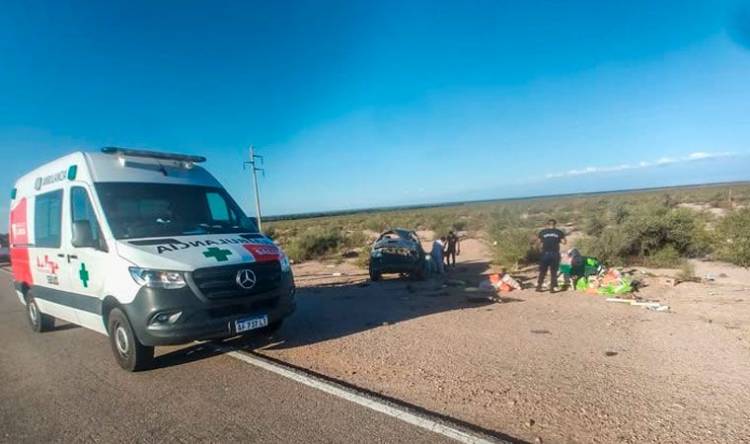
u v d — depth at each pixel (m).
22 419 4.39
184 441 3.83
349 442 3.68
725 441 3.57
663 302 8.92
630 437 3.67
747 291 9.64
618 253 14.70
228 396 4.73
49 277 7.25
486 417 4.09
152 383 5.23
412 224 45.44
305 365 5.71
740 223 14.20
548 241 10.43
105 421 4.28
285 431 3.91
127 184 6.42
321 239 22.19
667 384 4.73
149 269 5.25
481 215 46.53
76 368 5.92
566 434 3.75
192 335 5.23
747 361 5.38
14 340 7.74
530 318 7.82
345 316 8.50
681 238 14.70
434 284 12.34
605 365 5.36
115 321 5.71
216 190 7.30
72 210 6.56
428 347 6.25
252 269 5.73
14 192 8.84
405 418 4.07
